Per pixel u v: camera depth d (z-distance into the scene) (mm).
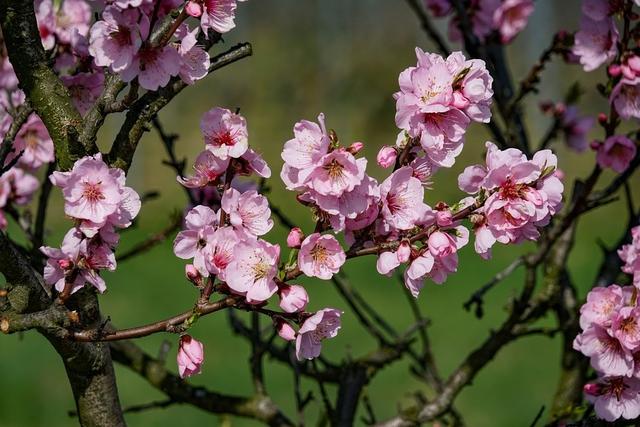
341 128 32031
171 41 2852
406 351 4809
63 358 3049
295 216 18234
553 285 4441
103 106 2889
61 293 2789
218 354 12555
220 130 2803
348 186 2555
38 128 3793
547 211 2752
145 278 16406
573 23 31172
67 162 2969
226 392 11188
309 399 4293
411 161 2873
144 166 23797
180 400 4145
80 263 2758
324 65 33969
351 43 35594
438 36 5207
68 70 3658
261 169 2840
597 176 4113
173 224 4555
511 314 4230
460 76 2697
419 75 2711
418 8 5211
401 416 4250
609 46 3992
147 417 10383
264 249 2621
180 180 2844
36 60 2973
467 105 2695
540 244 4609
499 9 5090
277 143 29797
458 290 14977
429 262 2705
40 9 3594
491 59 4996
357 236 2799
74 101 3441
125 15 2676
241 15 36844
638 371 3217
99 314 3047
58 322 2750
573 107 5758
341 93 33219
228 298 2695
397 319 13617
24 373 11766
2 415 10852
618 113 3924
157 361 4148
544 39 28906
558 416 3955
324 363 4551
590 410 3713
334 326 2721
